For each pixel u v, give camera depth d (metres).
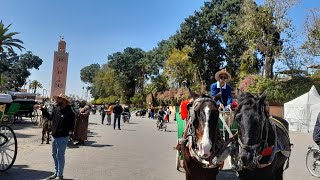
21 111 30.44
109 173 10.51
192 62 65.69
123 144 18.44
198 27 63.09
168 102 72.19
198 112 6.19
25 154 13.47
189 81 68.38
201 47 63.34
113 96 113.38
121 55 108.81
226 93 8.00
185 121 7.95
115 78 109.94
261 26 46.69
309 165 11.68
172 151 16.05
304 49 45.25
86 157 13.52
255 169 6.14
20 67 130.62
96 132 25.67
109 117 36.09
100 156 13.86
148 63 97.31
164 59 85.44
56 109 9.57
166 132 28.78
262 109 5.88
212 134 5.99
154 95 81.88
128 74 107.94
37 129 24.33
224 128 7.29
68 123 9.45
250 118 5.70
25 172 10.25
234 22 58.62
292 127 36.09
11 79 105.94
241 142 5.78
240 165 6.04
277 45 46.84
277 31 45.66
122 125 36.66
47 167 11.07
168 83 79.31
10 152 13.49
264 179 6.18
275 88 44.25
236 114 5.95
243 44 59.16
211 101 6.38
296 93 43.41
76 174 10.24
